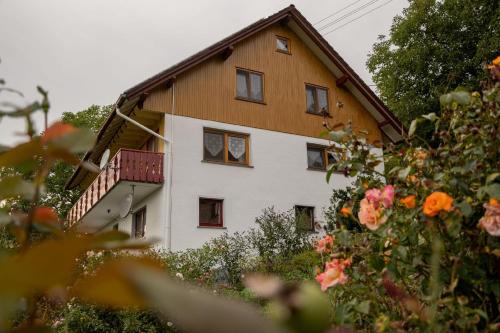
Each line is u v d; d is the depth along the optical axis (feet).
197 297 0.74
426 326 4.74
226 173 45.14
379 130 56.03
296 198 48.21
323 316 0.82
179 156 43.37
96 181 50.70
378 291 6.15
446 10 72.02
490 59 63.72
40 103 1.29
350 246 6.77
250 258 34.42
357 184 8.19
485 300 5.88
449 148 6.83
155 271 0.83
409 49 73.61
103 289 0.80
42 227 1.23
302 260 22.76
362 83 54.19
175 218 41.73
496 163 6.51
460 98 6.88
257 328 0.72
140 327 16.70
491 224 5.55
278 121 49.78
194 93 45.57
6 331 0.88
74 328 16.65
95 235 0.94
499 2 65.10
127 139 52.19
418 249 6.08
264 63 50.75
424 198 6.65
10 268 0.80
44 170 1.27
